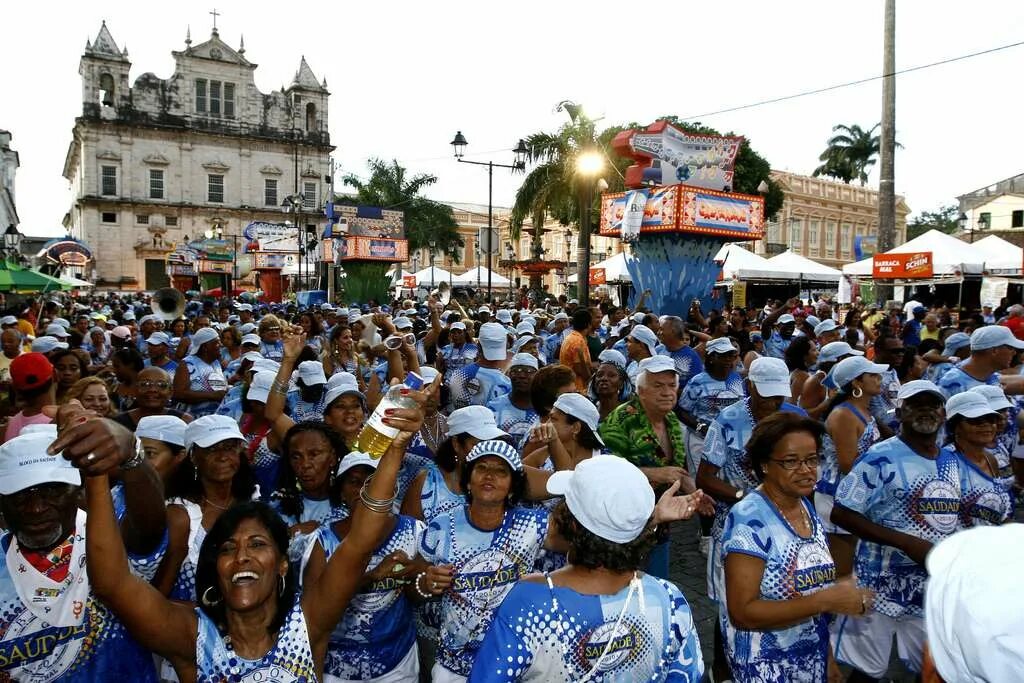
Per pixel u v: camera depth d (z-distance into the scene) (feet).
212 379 23.82
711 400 19.11
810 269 71.97
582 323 28.19
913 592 11.30
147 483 8.01
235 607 6.72
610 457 6.71
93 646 7.36
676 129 56.18
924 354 25.96
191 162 191.11
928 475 11.14
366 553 7.25
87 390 14.30
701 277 57.36
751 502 8.96
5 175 164.35
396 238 107.45
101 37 181.16
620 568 6.37
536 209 81.20
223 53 194.39
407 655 9.82
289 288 144.46
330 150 208.54
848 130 180.34
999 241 49.29
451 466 11.34
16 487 6.62
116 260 183.21
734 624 8.77
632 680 6.43
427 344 31.45
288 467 10.72
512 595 6.52
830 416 14.52
